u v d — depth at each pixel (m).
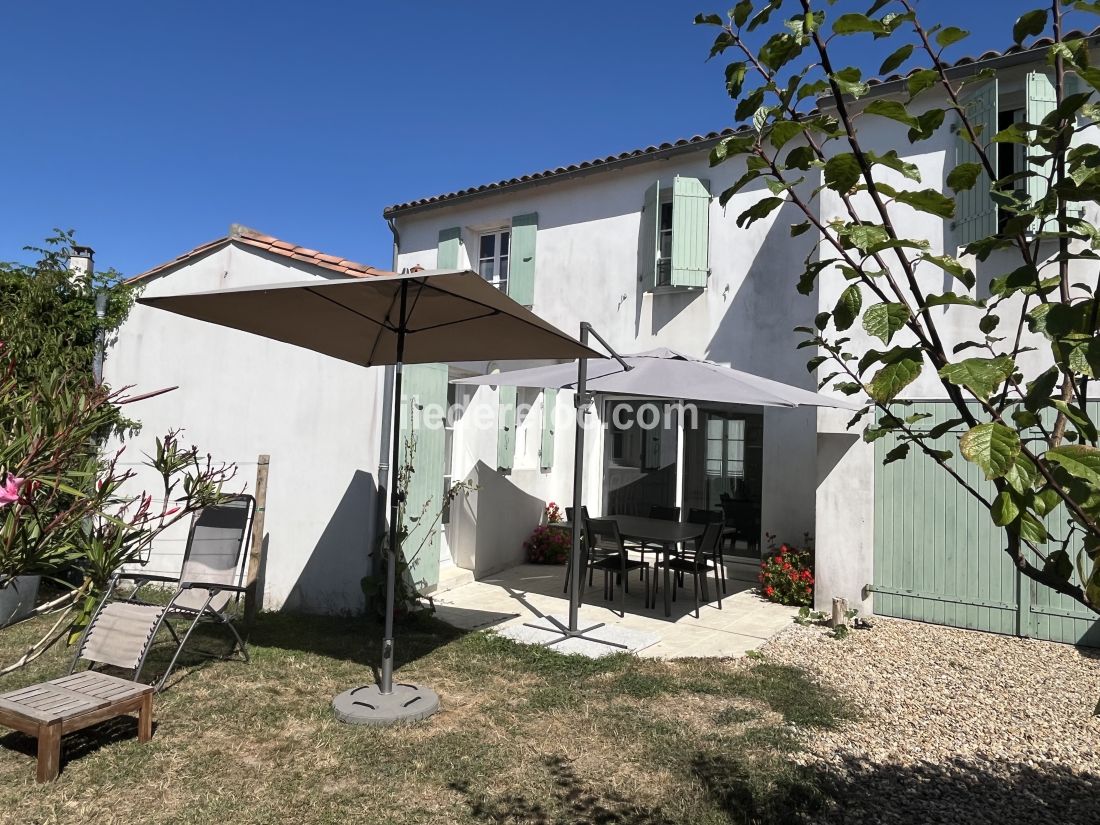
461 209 13.00
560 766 4.18
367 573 7.45
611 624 7.50
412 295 4.66
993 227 7.20
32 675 5.55
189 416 8.73
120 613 5.07
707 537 8.03
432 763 4.18
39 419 3.68
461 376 9.88
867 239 1.54
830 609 8.21
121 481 4.14
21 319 8.40
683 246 10.28
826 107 8.32
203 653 6.21
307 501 7.88
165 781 3.89
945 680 5.98
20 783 3.80
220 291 4.63
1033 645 7.02
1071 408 1.48
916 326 1.70
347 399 7.67
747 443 10.20
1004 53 7.43
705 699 5.35
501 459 9.74
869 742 4.66
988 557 7.50
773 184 1.80
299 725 4.70
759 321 9.87
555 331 5.14
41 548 3.54
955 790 4.04
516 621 7.48
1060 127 1.63
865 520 8.05
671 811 3.69
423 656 6.24
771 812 3.69
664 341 10.62
